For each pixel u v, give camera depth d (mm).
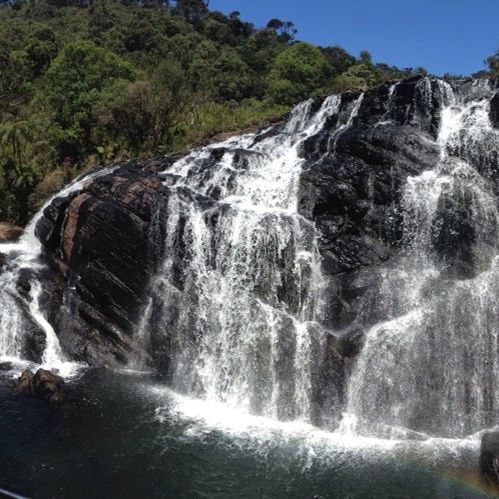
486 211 21906
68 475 16438
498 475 16000
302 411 20766
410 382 20125
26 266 29219
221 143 35812
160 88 47625
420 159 24031
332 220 23953
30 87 64250
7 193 42938
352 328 21266
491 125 24328
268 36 108188
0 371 23375
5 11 121625
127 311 25062
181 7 126750
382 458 17922
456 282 21047
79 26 99312
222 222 24344
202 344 23250
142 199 25344
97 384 22578
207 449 18141
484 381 19766
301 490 16156
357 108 29797
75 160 48188
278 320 22203
